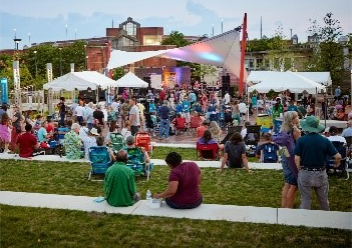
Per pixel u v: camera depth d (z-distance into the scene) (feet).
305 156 24.80
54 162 45.21
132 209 27.12
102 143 38.63
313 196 32.30
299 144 24.85
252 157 50.06
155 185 35.91
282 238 22.21
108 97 104.78
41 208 27.84
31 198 30.32
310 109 78.64
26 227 24.36
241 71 82.99
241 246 21.33
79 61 225.56
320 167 24.77
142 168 38.24
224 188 34.53
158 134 70.08
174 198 27.12
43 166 43.19
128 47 209.77
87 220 25.36
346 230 23.16
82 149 47.65
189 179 26.84
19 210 27.45
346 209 29.01
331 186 35.19
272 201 30.96
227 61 94.99
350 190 33.88
